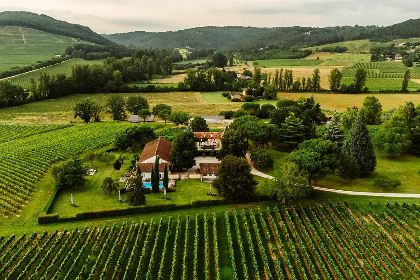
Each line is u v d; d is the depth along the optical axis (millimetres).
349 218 73688
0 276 58688
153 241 68938
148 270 59750
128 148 120375
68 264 62250
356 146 93625
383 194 83750
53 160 107062
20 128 151625
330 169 83500
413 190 85562
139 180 79875
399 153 104062
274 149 120438
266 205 81000
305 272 60188
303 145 93812
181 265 62906
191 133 101000
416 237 66062
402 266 58750
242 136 113688
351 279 56938
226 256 64938
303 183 76938
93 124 159625
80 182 88062
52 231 71250
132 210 78062
